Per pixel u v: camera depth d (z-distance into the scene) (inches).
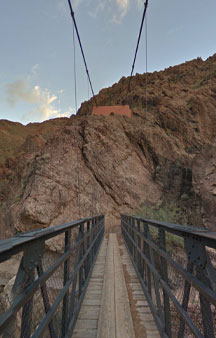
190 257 52.6
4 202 871.1
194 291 61.2
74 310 95.7
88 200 694.5
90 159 773.3
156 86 1435.8
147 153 853.8
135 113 1069.1
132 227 204.8
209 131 964.6
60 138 837.2
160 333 80.7
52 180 704.4
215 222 551.8
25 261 44.4
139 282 150.9
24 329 43.1
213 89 1239.5
